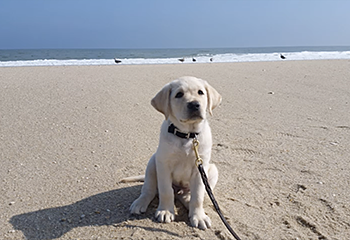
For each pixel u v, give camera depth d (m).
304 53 7.23
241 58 5.79
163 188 0.87
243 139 1.49
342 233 0.81
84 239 0.77
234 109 2.00
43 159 1.25
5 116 1.76
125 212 0.89
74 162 1.22
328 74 3.23
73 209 0.91
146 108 1.98
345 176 1.11
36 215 0.88
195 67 4.04
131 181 1.08
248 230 0.82
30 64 4.47
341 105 2.07
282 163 1.23
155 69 3.75
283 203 0.95
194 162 0.88
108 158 1.27
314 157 1.28
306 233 0.81
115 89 2.45
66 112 1.85
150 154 1.32
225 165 1.23
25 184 1.05
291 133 1.56
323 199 0.96
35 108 1.92
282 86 2.66
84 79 2.88
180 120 0.84
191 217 0.85
